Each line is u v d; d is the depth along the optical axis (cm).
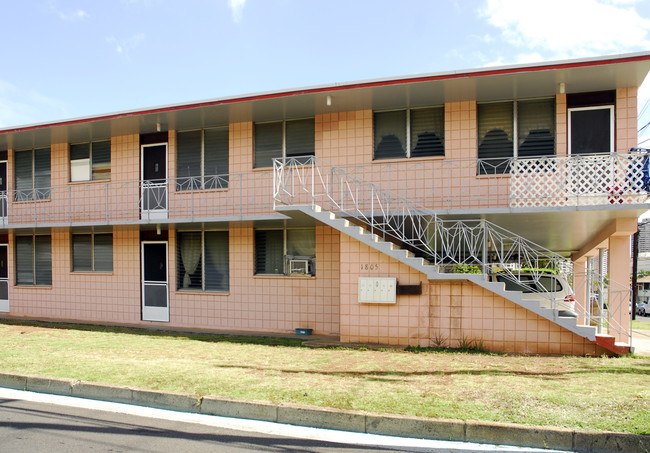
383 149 1182
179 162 1375
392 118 1180
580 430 464
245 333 1248
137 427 535
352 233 982
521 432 473
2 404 627
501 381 652
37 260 1597
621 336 991
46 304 1551
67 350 931
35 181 1572
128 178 1427
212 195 1321
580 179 936
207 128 1350
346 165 1132
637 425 473
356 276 1002
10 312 1614
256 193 1275
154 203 1387
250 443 484
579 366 762
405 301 976
